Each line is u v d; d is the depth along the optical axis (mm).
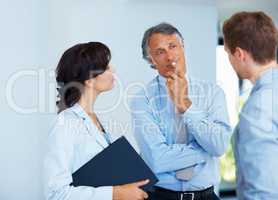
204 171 1728
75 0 2609
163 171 1717
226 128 1697
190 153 1716
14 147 2482
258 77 1194
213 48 2736
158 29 1943
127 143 1392
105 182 1304
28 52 2500
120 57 2527
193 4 2732
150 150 1745
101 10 2658
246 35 1173
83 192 1232
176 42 1933
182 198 1708
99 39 2643
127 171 1336
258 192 1104
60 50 2578
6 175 2469
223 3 2859
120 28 2637
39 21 2535
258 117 1111
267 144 1090
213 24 2781
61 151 1268
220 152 1694
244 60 1195
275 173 1082
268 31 1174
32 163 2506
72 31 2609
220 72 2508
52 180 1235
